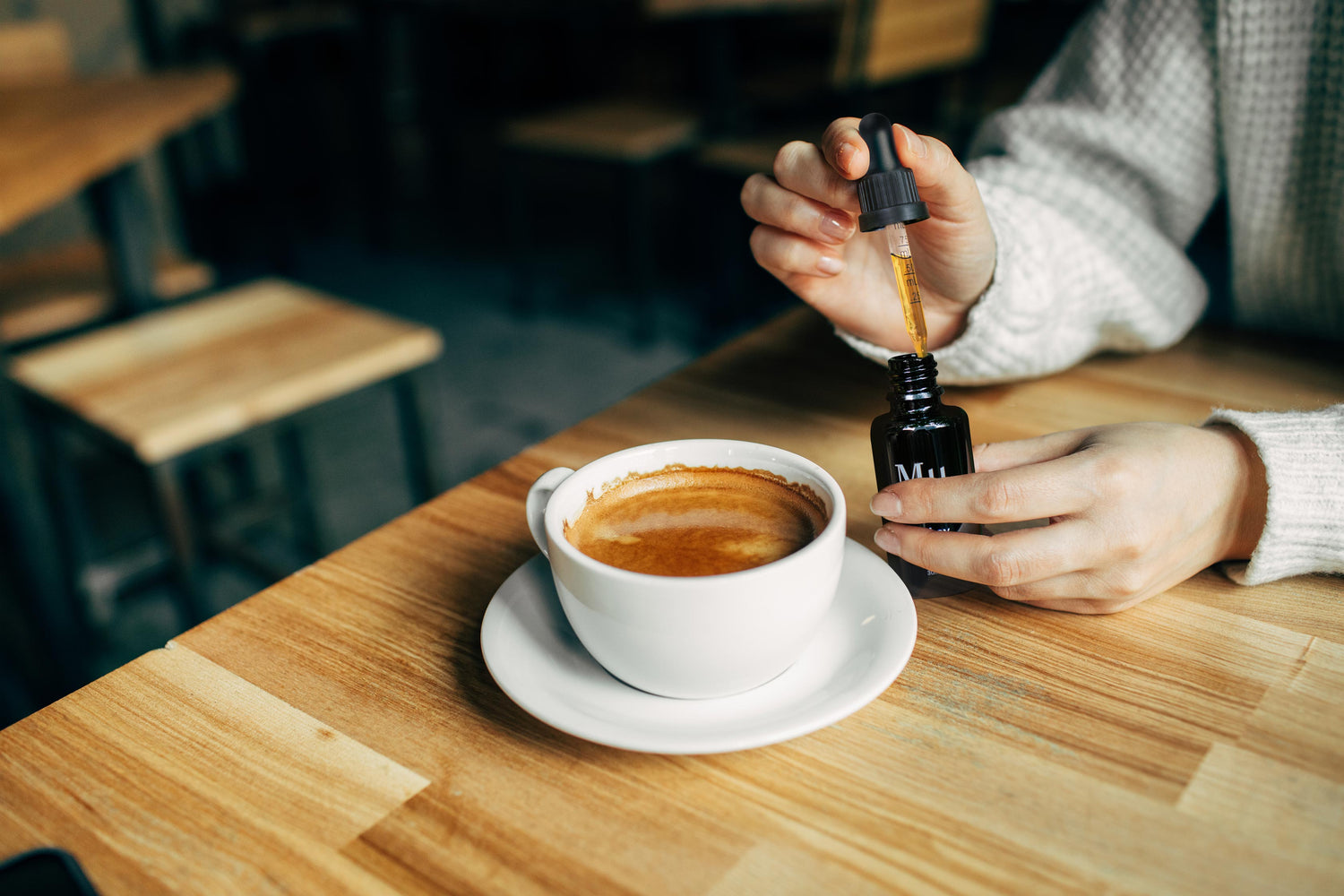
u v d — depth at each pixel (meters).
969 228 0.51
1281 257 0.65
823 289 0.55
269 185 3.29
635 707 0.40
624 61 3.74
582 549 0.42
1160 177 0.65
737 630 0.38
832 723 0.39
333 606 0.46
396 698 0.42
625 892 0.35
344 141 4.03
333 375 1.20
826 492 0.41
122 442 1.08
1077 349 0.59
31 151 1.15
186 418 1.09
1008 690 0.41
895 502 0.44
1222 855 0.35
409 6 2.95
